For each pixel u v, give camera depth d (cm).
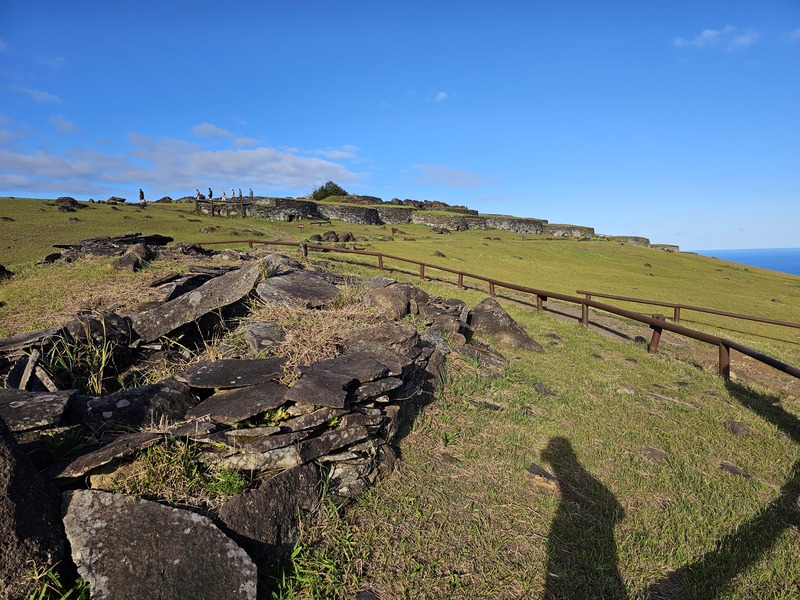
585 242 4631
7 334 563
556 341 825
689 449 461
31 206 2897
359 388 377
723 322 1578
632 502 369
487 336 777
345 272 1275
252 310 577
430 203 6197
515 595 275
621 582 287
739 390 640
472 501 353
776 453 465
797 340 1360
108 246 1284
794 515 362
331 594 263
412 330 514
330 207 4219
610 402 566
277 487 290
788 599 280
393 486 358
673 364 736
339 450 337
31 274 981
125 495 250
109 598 221
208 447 299
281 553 277
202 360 465
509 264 2669
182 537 242
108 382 419
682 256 4694
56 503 240
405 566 288
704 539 329
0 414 269
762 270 4472
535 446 444
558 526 334
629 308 1680
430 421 459
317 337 468
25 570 212
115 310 613
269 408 322
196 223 2922
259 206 3750
